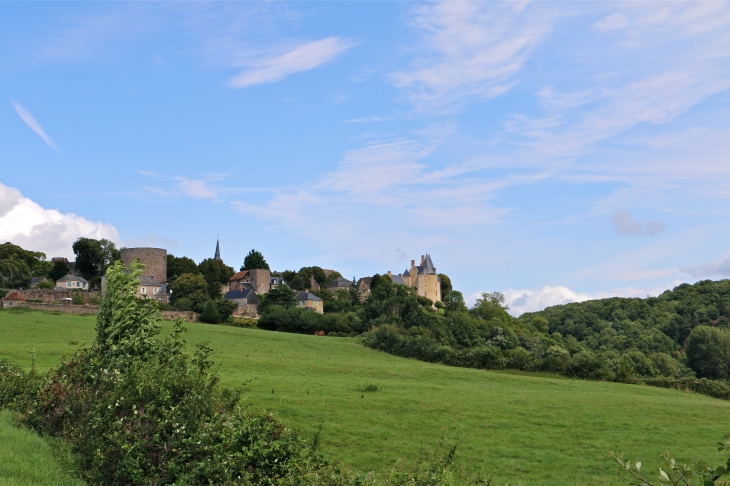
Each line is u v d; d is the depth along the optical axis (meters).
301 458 14.63
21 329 68.12
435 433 29.23
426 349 79.38
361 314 116.62
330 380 46.72
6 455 15.15
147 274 137.00
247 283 154.38
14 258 139.38
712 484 7.38
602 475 23.62
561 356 79.19
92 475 15.17
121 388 17.89
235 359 53.84
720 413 43.47
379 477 14.72
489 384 57.09
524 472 23.69
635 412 39.97
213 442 15.32
